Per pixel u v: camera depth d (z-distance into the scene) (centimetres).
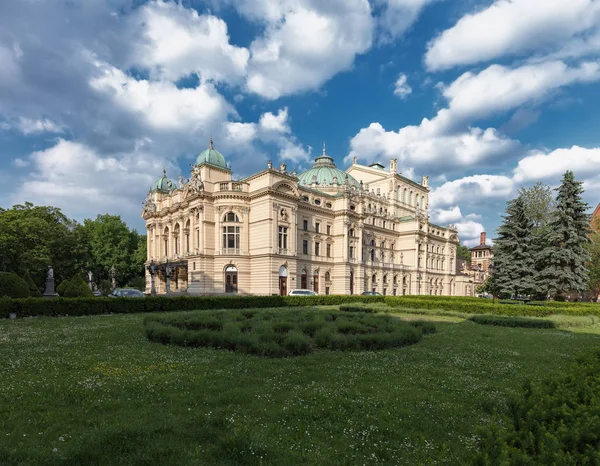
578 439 488
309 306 4609
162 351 1585
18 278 3331
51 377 1141
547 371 1341
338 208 7419
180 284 7038
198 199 6106
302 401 958
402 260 9262
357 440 752
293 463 644
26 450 671
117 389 1031
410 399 1000
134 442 704
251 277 6156
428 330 2328
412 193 10244
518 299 5156
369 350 1714
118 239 9375
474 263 14475
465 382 1188
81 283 4172
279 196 6078
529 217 5688
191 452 669
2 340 1797
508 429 553
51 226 5728
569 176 4931
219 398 969
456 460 627
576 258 4712
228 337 1670
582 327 2861
